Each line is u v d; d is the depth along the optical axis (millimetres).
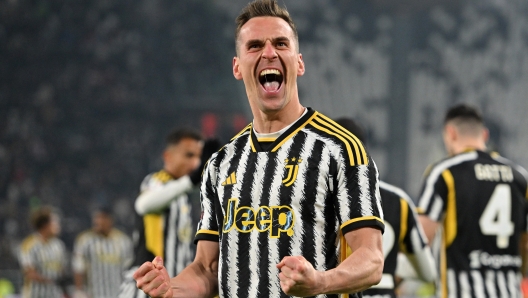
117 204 61531
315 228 6961
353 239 6844
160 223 16000
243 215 7172
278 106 7211
